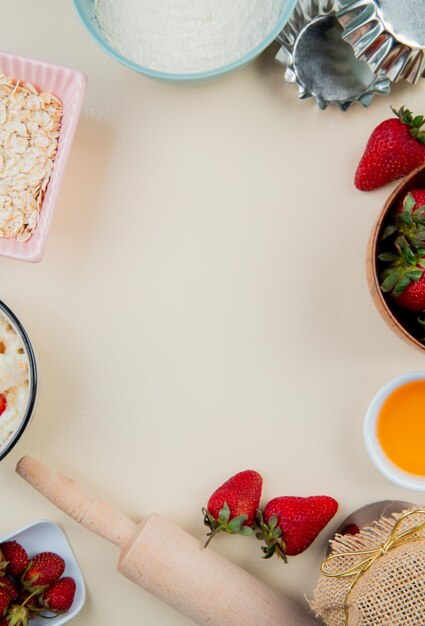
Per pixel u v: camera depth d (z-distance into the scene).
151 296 0.65
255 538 0.66
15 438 0.60
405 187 0.58
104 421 0.65
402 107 0.60
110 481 0.65
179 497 0.65
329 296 0.65
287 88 0.65
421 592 0.59
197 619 0.62
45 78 0.61
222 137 0.65
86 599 0.66
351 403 0.65
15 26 0.64
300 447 0.66
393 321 0.58
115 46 0.61
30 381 0.60
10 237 0.62
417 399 0.63
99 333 0.65
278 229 0.65
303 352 0.65
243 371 0.65
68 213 0.65
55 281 0.65
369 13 0.60
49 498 0.62
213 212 0.65
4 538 0.64
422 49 0.61
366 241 0.65
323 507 0.63
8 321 0.61
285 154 0.65
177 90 0.65
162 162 0.65
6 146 0.62
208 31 0.61
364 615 0.59
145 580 0.61
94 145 0.65
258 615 0.62
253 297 0.65
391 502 0.65
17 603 0.64
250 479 0.63
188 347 0.65
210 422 0.65
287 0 0.59
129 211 0.65
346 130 0.65
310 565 0.66
